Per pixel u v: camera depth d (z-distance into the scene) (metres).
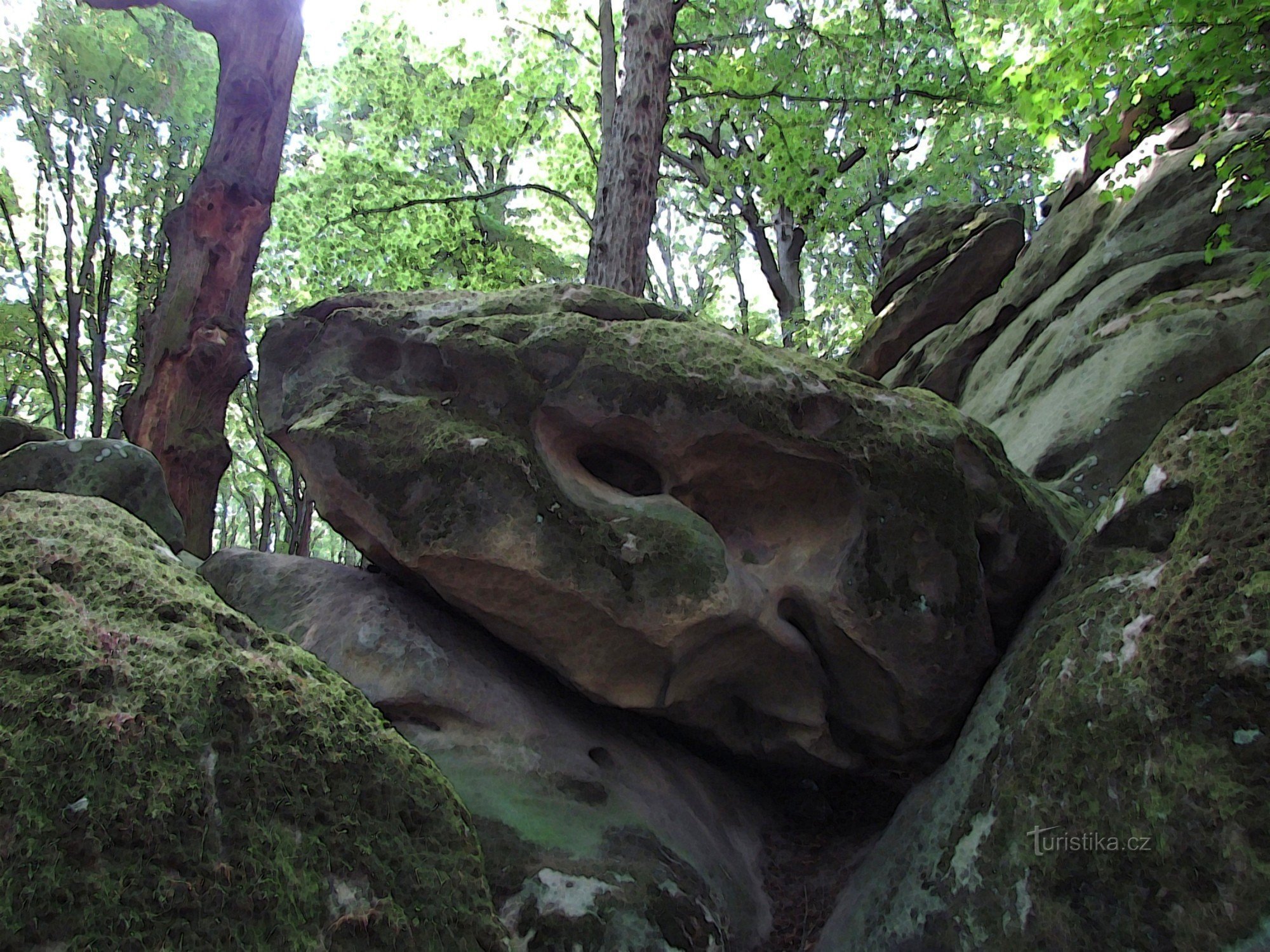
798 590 3.33
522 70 13.18
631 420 3.33
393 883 1.86
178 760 1.73
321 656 3.21
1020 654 3.12
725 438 3.34
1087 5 4.79
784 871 3.43
